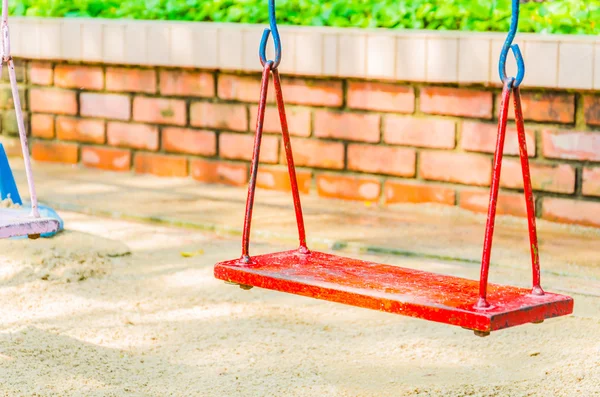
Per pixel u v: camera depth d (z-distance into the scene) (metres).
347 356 6.05
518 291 5.11
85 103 11.15
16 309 6.83
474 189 9.16
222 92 10.30
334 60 9.51
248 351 6.12
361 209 9.51
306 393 5.49
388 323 6.63
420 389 5.55
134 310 6.84
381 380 5.68
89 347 6.16
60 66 11.24
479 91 9.02
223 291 7.24
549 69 8.59
